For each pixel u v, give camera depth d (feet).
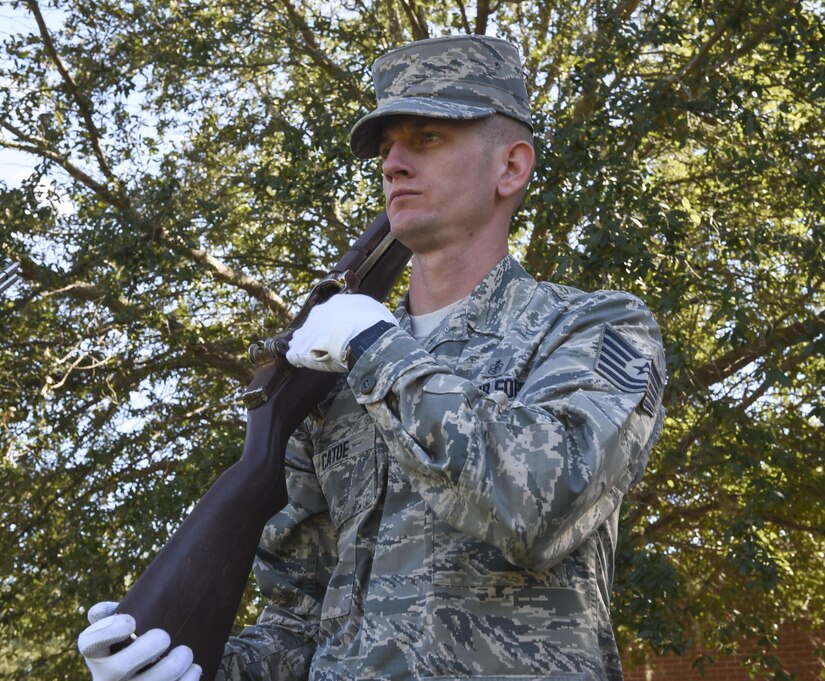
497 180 5.89
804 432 28.32
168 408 31.99
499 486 4.55
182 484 27.17
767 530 30.63
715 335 27.07
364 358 4.92
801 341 25.40
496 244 5.91
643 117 23.81
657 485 28.73
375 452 5.59
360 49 30.96
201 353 32.68
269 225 31.48
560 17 29.53
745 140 26.00
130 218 28.40
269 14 31.94
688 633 30.07
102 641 4.45
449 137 5.78
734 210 27.58
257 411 5.61
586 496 4.62
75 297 31.27
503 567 4.92
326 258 31.53
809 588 31.53
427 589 4.96
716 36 25.14
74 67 31.40
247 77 31.91
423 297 6.02
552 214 23.67
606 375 5.12
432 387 4.74
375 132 5.93
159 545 27.14
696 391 25.08
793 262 26.30
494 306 5.75
